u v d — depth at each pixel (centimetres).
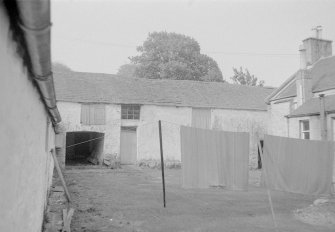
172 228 878
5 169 276
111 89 2667
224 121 2825
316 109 1741
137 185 1658
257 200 1305
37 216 615
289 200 1309
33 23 231
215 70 4562
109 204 1163
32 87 399
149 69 4425
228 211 1094
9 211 305
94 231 821
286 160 1030
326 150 1068
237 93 3116
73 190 1423
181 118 2723
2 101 249
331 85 1933
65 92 2456
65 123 2391
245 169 974
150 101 2633
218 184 978
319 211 1053
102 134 2536
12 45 270
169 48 4434
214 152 986
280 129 2336
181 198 1324
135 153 2639
